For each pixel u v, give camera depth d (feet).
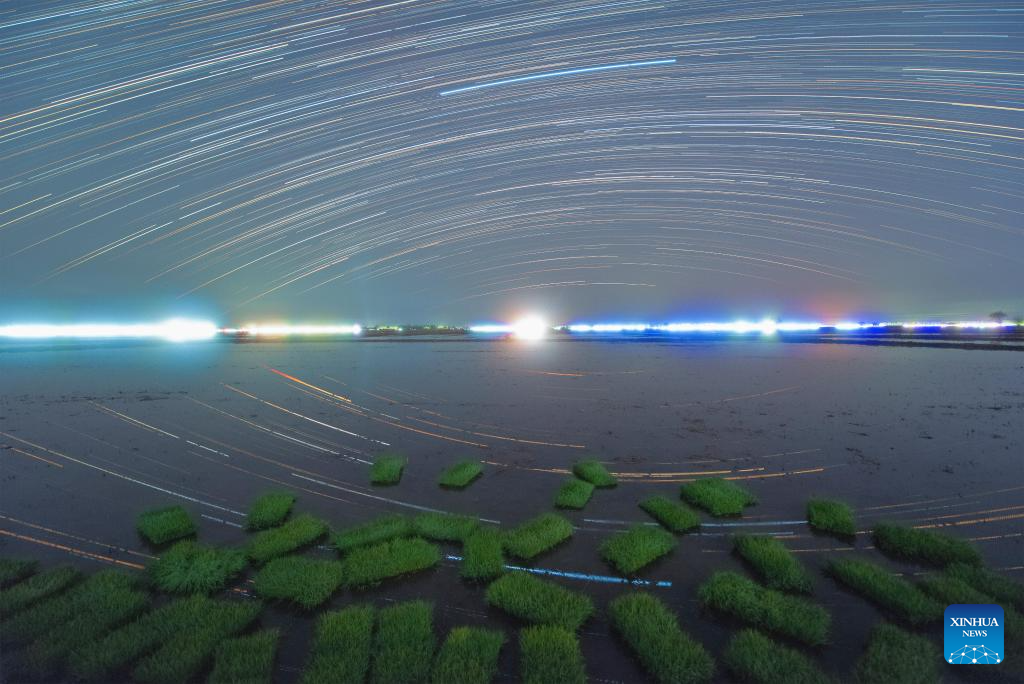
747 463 26.78
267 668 11.27
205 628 12.65
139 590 14.70
